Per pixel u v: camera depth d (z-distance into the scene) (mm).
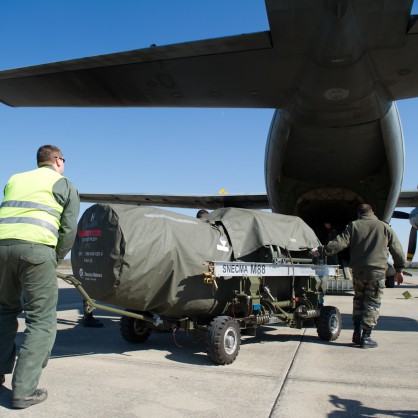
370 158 10203
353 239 5559
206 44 6262
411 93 7738
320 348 5262
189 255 4477
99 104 7992
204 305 4688
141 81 7168
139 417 2852
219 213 5512
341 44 6215
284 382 3721
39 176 3324
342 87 7309
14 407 2947
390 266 12102
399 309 9195
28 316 3162
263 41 6242
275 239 5387
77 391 3365
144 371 4020
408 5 5445
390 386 3619
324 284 6086
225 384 3637
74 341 5566
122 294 4137
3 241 3127
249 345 5418
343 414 2967
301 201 12078
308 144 9648
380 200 11289
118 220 4133
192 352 4953
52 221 3236
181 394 3348
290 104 8172
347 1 5266
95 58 6398
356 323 5535
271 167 10539
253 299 4867
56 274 3297
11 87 7250
